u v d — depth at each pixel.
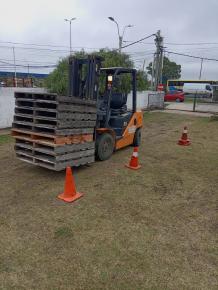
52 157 5.61
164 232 3.89
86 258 3.29
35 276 3.00
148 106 24.09
